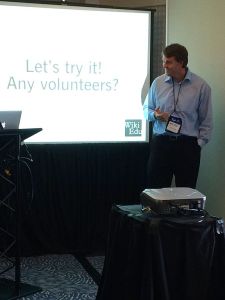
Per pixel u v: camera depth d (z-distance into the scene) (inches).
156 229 83.8
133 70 159.9
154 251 84.0
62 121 155.6
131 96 160.2
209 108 138.1
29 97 152.6
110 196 163.2
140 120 161.2
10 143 112.4
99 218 163.0
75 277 136.3
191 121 138.2
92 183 161.3
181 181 139.6
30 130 111.3
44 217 157.8
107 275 94.3
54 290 125.1
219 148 148.3
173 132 134.9
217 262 90.4
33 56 152.2
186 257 86.4
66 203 159.6
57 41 153.9
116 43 158.2
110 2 195.6
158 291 84.6
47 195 157.4
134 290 86.0
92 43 156.6
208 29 150.3
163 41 180.4
